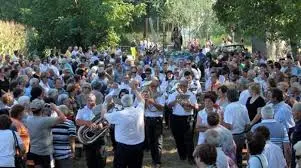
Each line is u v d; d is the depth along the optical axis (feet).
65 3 116.98
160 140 38.40
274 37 68.95
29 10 119.14
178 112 39.19
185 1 140.05
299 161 22.26
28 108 32.04
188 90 39.50
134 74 49.08
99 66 54.29
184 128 39.32
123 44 138.92
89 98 33.09
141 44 127.85
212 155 19.29
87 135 32.76
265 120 27.37
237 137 31.35
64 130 31.40
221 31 140.36
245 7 68.03
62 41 118.11
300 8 60.54
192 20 140.56
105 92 45.34
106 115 31.12
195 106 38.91
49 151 29.81
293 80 41.01
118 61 58.80
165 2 141.49
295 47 69.15
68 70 53.72
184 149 40.52
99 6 115.75
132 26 148.56
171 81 46.93
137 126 30.99
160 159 38.45
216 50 97.45
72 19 116.16
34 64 61.31
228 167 21.77
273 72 47.03
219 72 52.80
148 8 148.97
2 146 26.76
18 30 111.75
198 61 80.89
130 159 31.14
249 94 36.27
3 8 141.28
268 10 66.64
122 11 118.83
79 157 40.88
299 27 61.98
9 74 50.78
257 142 22.16
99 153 33.04
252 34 69.10
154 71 51.26
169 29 150.41
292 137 27.76
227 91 32.78
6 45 106.42
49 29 117.91
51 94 36.68
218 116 26.03
